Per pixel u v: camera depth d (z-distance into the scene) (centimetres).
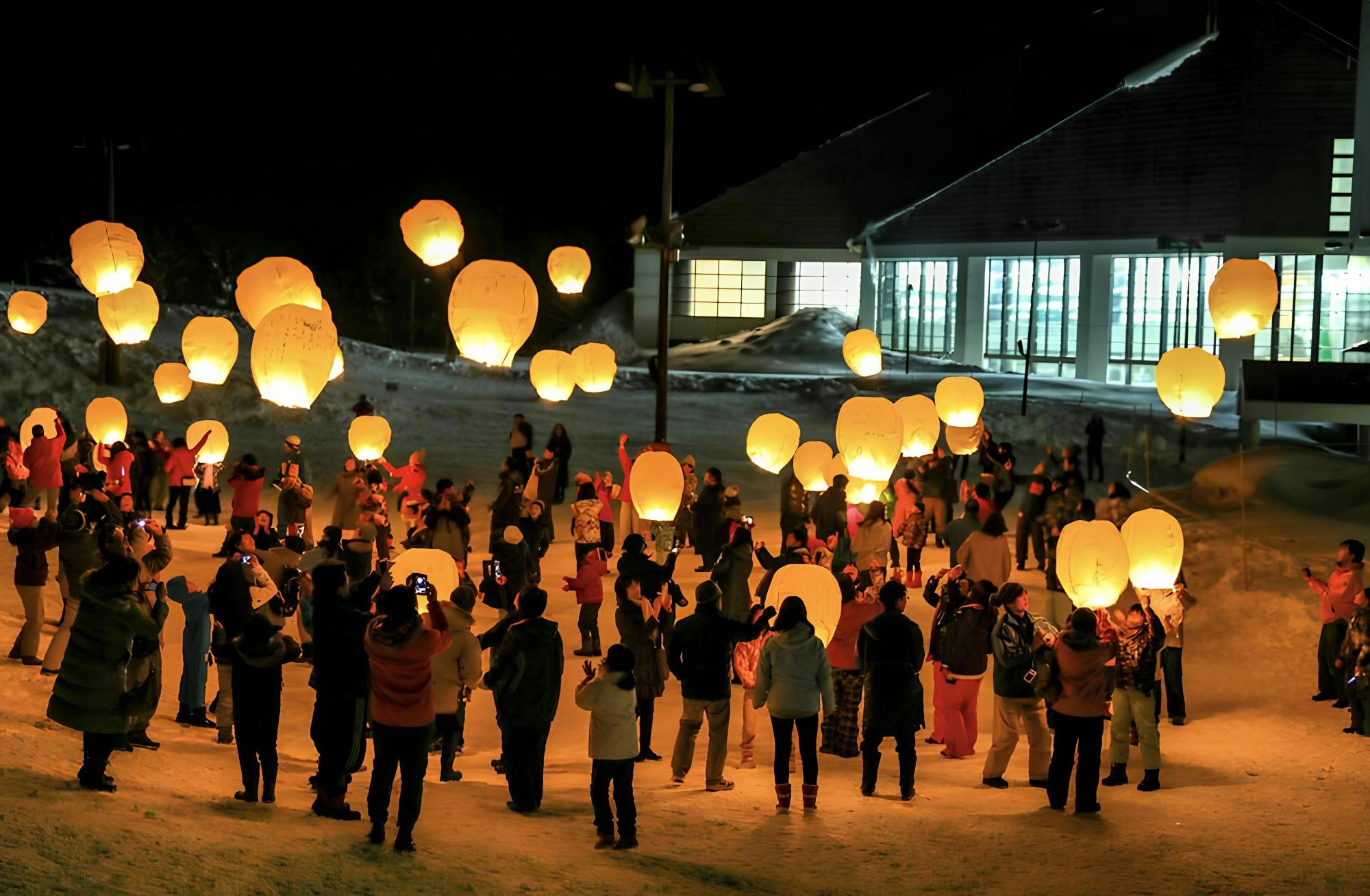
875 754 969
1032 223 5069
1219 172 4653
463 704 972
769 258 6009
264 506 2555
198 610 1088
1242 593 1658
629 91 2295
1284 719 1216
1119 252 4850
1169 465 3381
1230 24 4644
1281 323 4616
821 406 4094
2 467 2022
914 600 1711
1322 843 819
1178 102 4744
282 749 1095
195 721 1091
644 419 3741
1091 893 717
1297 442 3656
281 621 861
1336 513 2103
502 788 964
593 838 811
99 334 3762
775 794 975
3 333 3572
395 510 2484
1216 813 903
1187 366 1703
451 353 4888
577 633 1520
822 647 907
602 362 2086
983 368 5150
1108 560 1092
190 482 2156
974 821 889
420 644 717
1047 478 1895
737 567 1335
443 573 1038
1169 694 1221
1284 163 4566
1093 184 4931
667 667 1096
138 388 3494
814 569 1043
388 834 752
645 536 1972
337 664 782
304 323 1142
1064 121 4988
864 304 5662
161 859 625
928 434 1927
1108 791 989
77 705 745
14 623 1391
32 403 3362
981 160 5962
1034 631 1007
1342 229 4528
